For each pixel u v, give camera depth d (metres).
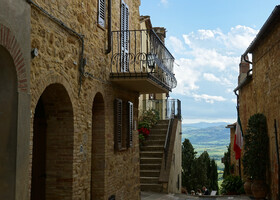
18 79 4.69
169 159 14.66
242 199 12.35
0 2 4.32
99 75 8.25
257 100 13.19
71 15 6.69
